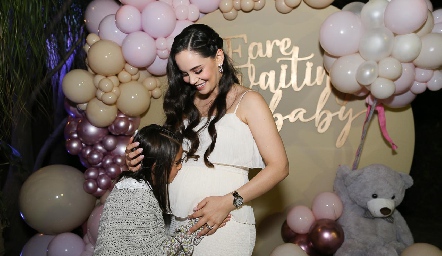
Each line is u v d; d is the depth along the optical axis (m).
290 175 4.31
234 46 4.23
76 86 3.87
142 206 2.54
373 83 3.69
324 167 4.28
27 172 4.64
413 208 6.56
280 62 4.23
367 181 4.01
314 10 4.14
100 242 2.53
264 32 4.21
